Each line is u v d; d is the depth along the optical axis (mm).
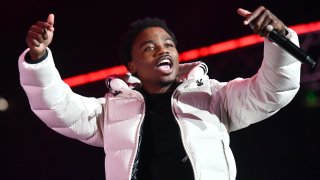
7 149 15336
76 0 14695
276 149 14656
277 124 14695
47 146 15492
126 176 5410
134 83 6121
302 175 14391
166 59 5840
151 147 5590
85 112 5852
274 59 5266
